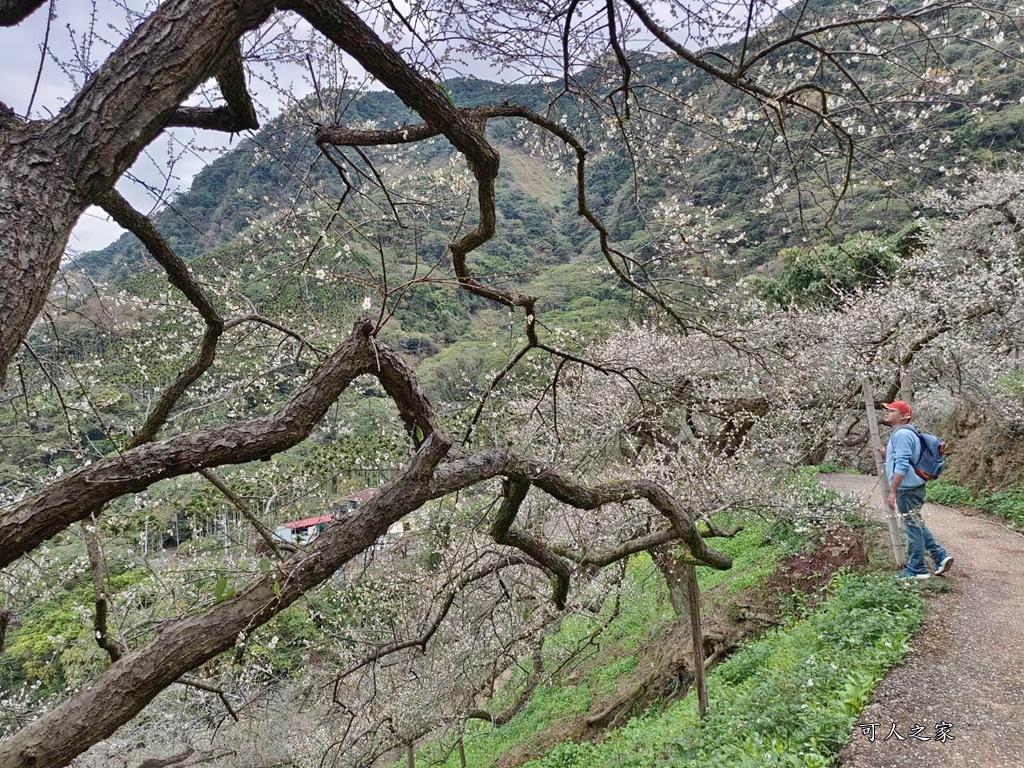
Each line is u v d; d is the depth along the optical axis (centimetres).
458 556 684
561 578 474
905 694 476
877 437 741
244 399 576
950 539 833
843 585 718
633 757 692
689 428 1064
